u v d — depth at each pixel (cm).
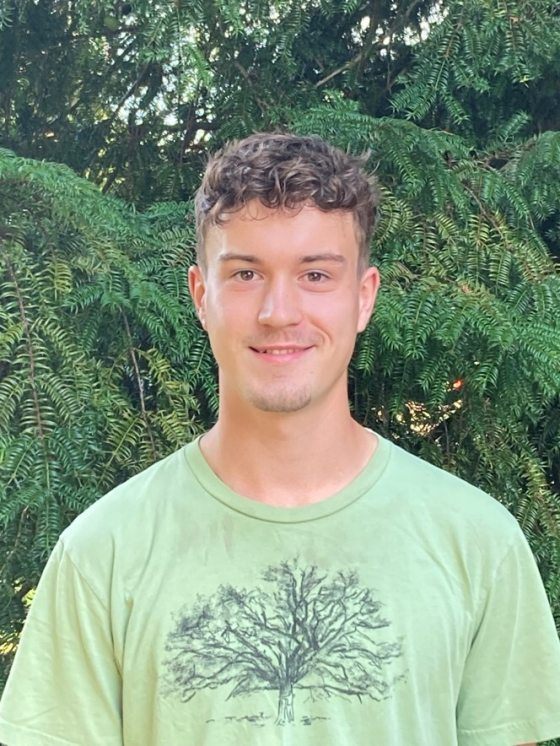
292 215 99
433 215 167
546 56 176
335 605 101
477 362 156
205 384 160
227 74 194
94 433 147
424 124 197
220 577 101
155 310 156
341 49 204
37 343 144
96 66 204
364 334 153
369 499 107
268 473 106
